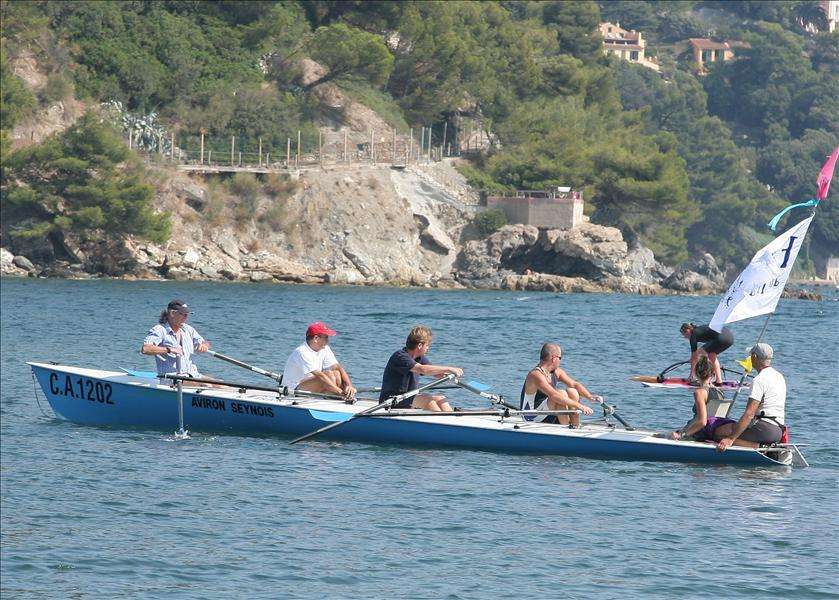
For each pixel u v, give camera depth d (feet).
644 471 187.83
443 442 204.44
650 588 127.65
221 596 124.26
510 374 344.69
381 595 124.67
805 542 145.79
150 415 221.25
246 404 213.25
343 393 218.18
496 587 127.44
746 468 191.72
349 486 171.83
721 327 213.46
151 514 154.61
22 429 218.18
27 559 135.03
